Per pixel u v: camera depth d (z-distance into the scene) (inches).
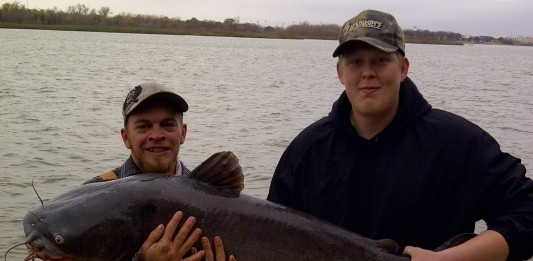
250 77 559.2
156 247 48.5
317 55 1149.1
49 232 48.8
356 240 51.2
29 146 190.1
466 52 1870.1
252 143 204.4
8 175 152.2
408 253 49.0
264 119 268.5
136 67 637.3
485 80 612.7
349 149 55.7
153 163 64.1
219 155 52.1
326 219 55.7
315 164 57.0
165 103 64.3
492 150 51.7
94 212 49.3
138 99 63.3
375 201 54.1
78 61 687.7
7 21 1932.8
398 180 53.2
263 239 50.3
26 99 319.6
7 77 453.7
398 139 54.4
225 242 49.8
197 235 49.2
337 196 55.4
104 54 855.7
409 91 55.3
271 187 59.7
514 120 284.2
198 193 50.9
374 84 53.2
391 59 53.2
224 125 245.3
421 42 2650.1
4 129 220.7
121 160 174.1
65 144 194.5
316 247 50.6
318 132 57.7
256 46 1501.0
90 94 357.7
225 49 1229.1
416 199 52.5
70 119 249.4
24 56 723.4
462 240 48.8
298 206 58.1
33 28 1948.8
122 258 49.5
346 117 57.1
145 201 49.8
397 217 53.0
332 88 462.0
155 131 63.9
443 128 53.1
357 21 53.9
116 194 50.1
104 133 216.7
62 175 154.9
